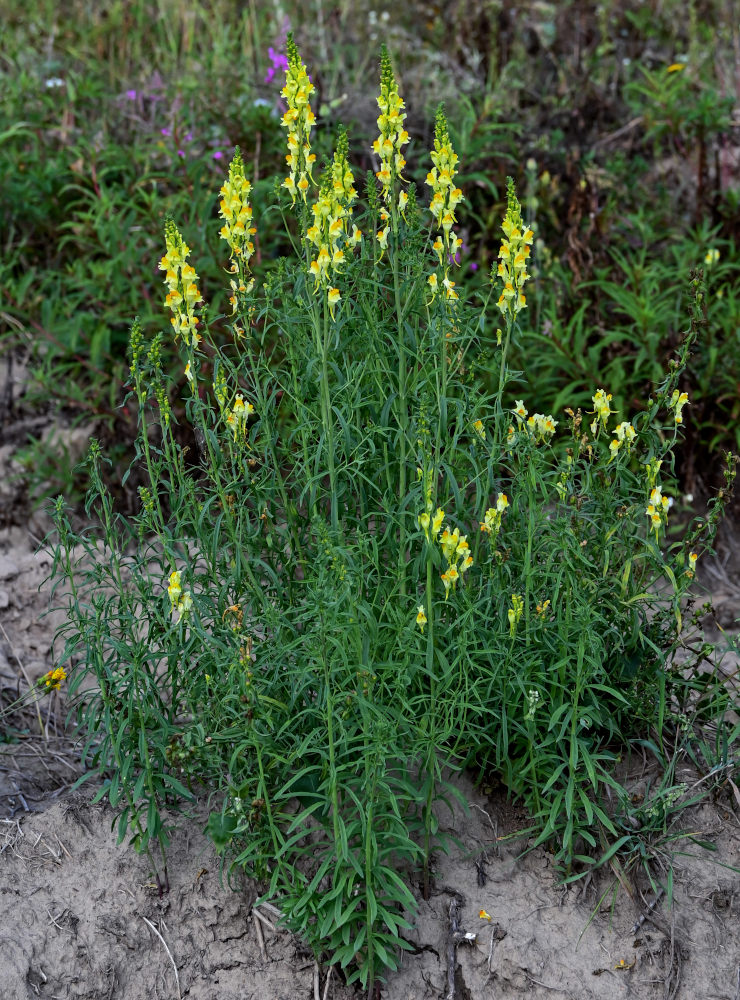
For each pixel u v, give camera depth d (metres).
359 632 2.99
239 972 3.23
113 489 5.10
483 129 5.89
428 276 3.47
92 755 3.79
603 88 6.88
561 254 5.72
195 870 3.38
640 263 5.21
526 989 3.21
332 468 3.29
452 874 3.42
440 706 3.26
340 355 3.58
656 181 6.25
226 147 5.71
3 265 5.45
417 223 3.48
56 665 3.62
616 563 3.63
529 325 5.21
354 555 3.21
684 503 4.96
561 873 3.40
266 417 3.44
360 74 6.70
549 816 3.36
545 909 3.34
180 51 7.41
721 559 4.96
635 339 4.95
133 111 6.48
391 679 3.28
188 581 3.28
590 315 5.38
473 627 3.18
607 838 3.45
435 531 3.04
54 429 5.00
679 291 5.21
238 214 3.29
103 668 3.19
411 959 3.26
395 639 3.15
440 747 3.29
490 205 5.89
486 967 3.25
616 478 3.68
